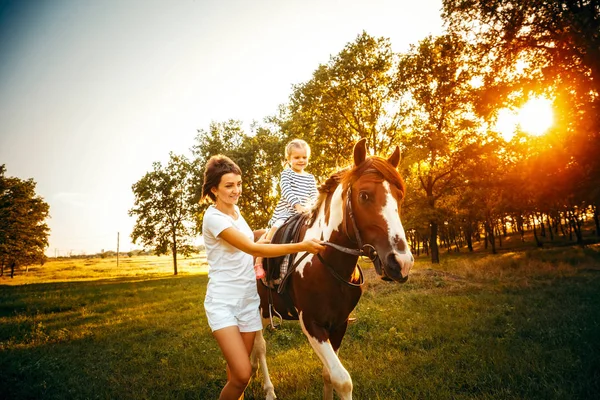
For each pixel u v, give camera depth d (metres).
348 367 3.78
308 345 4.88
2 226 36.78
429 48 21.45
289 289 2.70
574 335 4.33
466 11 14.24
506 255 25.11
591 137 11.12
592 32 10.14
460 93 16.38
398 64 22.52
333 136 22.94
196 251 38.22
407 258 1.85
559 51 12.38
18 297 13.69
